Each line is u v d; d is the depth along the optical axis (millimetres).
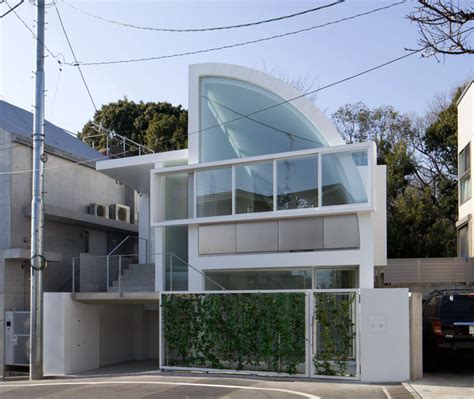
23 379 17406
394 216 29719
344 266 15062
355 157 14914
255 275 16000
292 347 12656
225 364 13562
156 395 10523
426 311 14492
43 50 16391
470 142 21234
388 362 11906
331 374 12289
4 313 18391
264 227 15844
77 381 13297
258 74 16750
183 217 17016
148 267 19359
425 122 38938
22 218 19797
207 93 17344
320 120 15977
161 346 14375
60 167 22281
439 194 35625
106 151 30734
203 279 16391
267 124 16562
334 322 12367
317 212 14945
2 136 19672
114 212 24578
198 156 17031
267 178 15867
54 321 17172
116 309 19875
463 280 20391
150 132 42031
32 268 15742
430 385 11055
